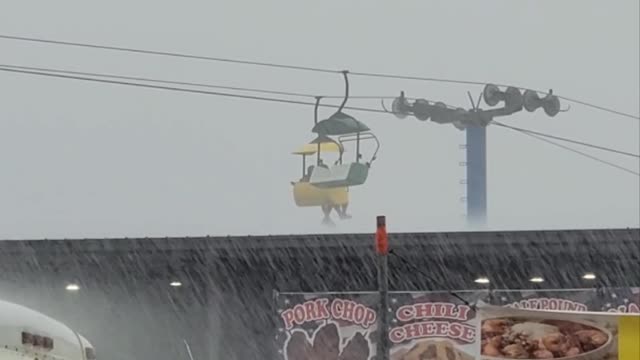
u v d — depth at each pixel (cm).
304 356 5359
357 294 5378
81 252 5869
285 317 5394
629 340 3622
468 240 5722
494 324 4300
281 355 5372
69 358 3209
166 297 6156
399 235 5725
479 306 4328
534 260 5847
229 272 6003
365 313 5359
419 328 5316
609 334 4025
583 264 5853
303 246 5800
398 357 5303
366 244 5747
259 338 5994
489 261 5856
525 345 4250
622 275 5834
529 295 5428
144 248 5869
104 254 5888
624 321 3634
